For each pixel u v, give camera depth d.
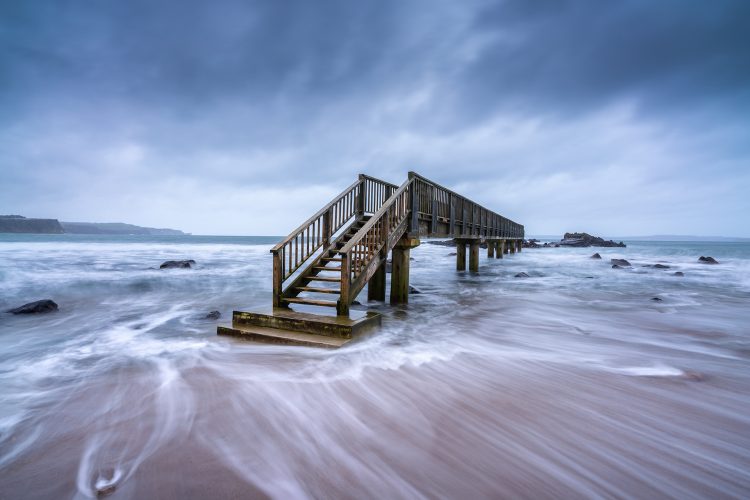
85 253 32.34
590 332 7.22
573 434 3.24
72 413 3.57
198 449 2.95
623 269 23.19
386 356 5.48
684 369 4.99
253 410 3.64
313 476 2.64
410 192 10.03
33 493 2.45
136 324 7.74
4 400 3.88
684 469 2.77
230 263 25.39
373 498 2.42
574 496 2.47
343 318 6.32
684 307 10.20
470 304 10.48
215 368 4.85
